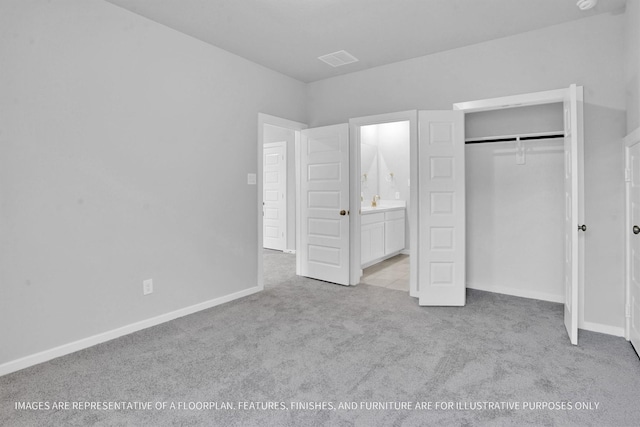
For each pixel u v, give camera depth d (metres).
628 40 2.56
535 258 3.51
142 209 2.88
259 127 3.90
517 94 3.20
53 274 2.38
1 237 2.15
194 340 2.63
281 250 6.52
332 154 4.18
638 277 2.32
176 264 3.13
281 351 2.43
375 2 2.66
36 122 2.29
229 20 2.93
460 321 2.96
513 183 3.58
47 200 2.35
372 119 3.96
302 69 4.07
